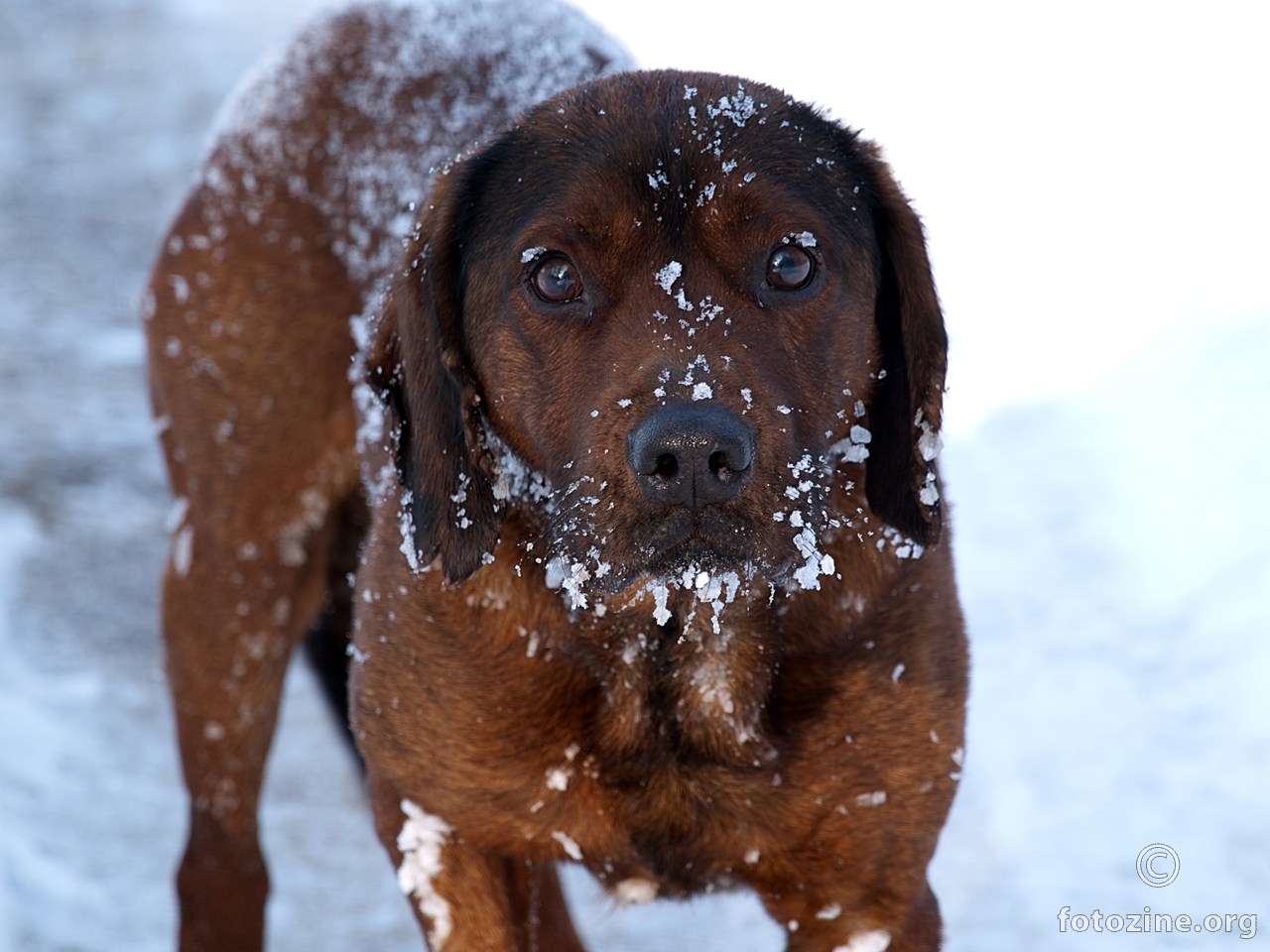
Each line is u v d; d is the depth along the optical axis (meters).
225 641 7.95
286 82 8.20
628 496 5.36
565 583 5.73
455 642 6.10
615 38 8.61
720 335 5.52
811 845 6.16
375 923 8.66
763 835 6.16
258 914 8.03
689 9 22.56
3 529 12.41
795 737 6.02
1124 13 21.39
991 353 13.75
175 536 8.11
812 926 6.37
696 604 5.91
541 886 7.29
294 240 7.89
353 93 7.98
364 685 6.37
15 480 13.14
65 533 12.48
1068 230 15.55
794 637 6.00
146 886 8.92
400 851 6.40
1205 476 11.06
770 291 5.72
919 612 6.11
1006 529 11.46
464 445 6.02
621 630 5.99
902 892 6.24
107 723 10.36
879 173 6.10
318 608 8.15
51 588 11.76
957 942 8.00
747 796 6.09
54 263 18.03
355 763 8.10
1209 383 12.01
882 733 6.04
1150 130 17.55
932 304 5.99
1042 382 13.11
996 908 8.21
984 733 9.55
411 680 6.20
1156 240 14.90
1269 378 11.60
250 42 26.97
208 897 7.96
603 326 5.68
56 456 13.61
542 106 6.14
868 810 6.10
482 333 6.00
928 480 5.96
